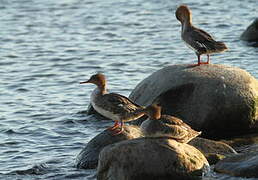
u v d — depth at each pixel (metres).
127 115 15.20
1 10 33.78
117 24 30.95
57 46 27.78
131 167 13.72
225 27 29.53
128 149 13.83
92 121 19.03
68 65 25.17
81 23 31.39
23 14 33.03
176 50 26.42
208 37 17.69
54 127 18.61
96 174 14.52
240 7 32.94
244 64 23.86
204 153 14.94
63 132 18.19
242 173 13.87
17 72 24.39
